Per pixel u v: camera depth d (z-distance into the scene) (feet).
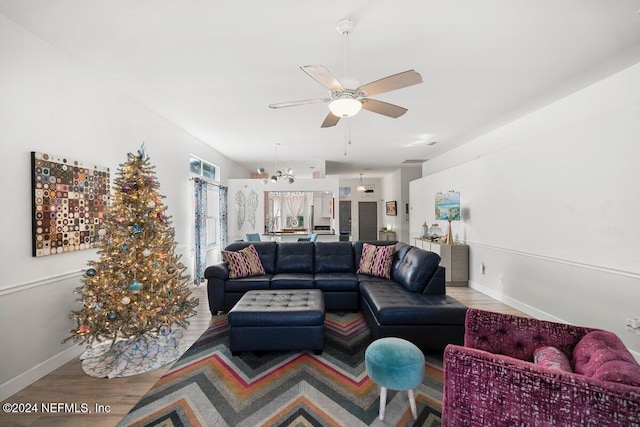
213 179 22.03
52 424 5.90
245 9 6.56
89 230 9.20
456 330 8.62
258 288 12.42
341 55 8.53
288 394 6.79
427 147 20.57
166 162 14.39
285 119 14.34
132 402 6.57
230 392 6.88
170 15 6.76
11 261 6.95
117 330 8.29
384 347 6.25
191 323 11.40
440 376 7.57
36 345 7.54
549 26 7.19
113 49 8.17
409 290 10.68
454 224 19.08
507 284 13.83
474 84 10.40
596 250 9.34
